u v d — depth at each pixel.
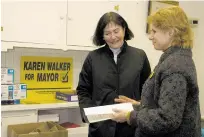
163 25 1.16
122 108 1.39
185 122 1.11
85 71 1.82
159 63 1.20
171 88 1.05
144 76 1.79
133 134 1.67
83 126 2.61
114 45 1.73
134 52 1.79
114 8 2.67
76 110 2.76
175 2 3.41
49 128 2.27
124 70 1.72
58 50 2.79
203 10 3.67
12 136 2.07
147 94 1.20
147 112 1.11
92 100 1.76
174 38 1.16
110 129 1.66
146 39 3.25
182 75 1.07
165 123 1.04
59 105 2.41
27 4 2.22
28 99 2.57
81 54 2.93
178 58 1.11
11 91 2.29
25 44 2.24
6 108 2.16
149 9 3.18
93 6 2.54
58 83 2.79
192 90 1.10
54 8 2.35
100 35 1.80
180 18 1.16
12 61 2.53
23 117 2.27
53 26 2.36
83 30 2.51
